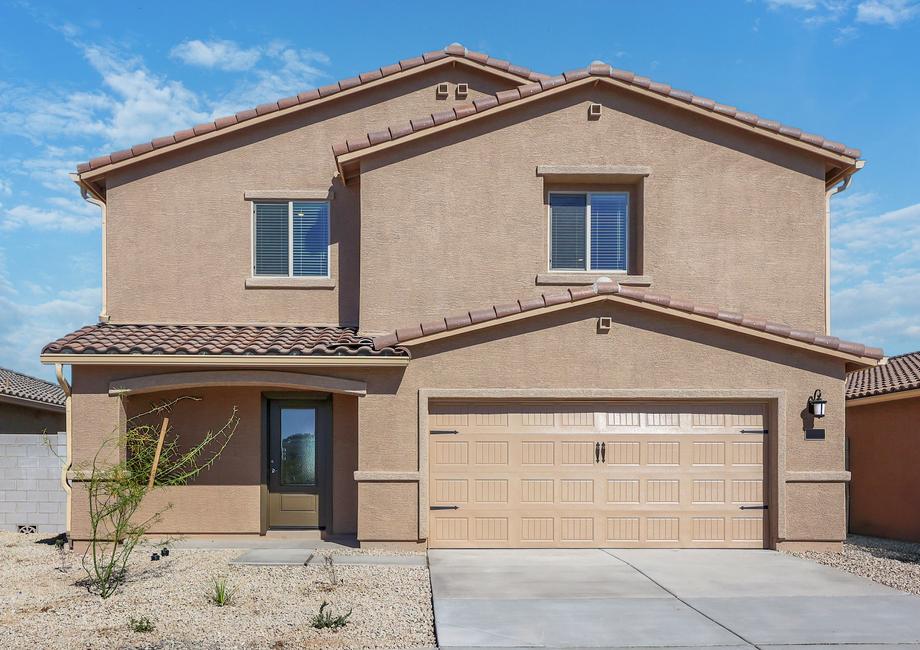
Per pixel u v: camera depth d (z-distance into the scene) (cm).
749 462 1346
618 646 799
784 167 1444
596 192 1477
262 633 843
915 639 828
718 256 1432
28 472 1620
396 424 1313
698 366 1337
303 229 1550
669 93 1420
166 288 1523
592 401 1346
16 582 1094
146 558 1249
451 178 1424
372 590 1030
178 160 1540
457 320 1305
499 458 1334
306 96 1555
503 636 826
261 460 1448
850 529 1767
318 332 1445
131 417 1414
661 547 1331
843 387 1340
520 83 1638
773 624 879
